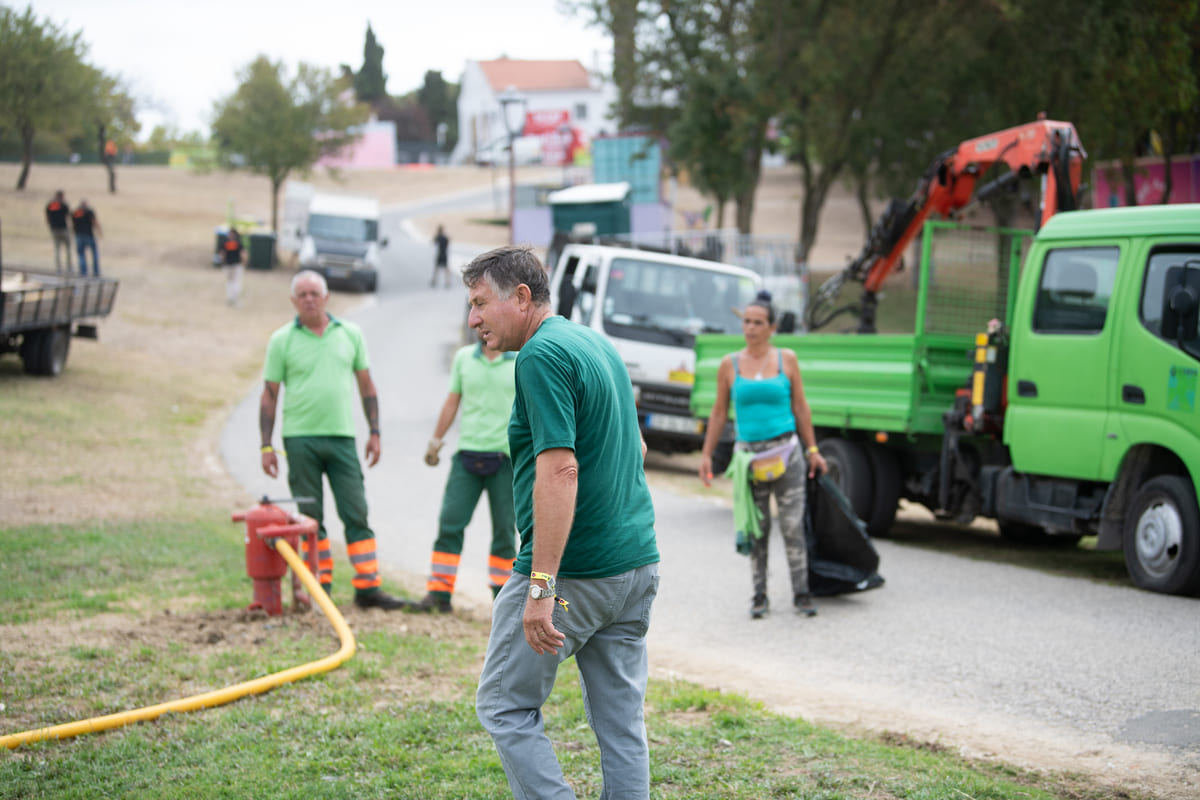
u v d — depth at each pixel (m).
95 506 10.37
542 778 3.30
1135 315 7.82
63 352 18.55
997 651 6.23
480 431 6.89
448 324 30.17
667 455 16.88
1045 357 8.48
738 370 7.22
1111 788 4.14
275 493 11.72
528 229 48.88
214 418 16.88
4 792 4.00
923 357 9.62
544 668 3.34
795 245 24.61
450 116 119.94
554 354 3.24
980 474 9.34
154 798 3.95
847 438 10.68
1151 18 25.00
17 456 12.55
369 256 37.06
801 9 29.02
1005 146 10.26
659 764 4.26
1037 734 4.87
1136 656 6.01
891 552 9.58
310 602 6.71
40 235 38.34
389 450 14.61
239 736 4.58
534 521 3.20
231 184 68.19
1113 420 7.96
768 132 30.70
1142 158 29.88
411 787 4.02
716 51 29.58
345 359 6.96
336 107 45.09
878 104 29.41
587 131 90.31
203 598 7.01
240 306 30.33
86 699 5.03
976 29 27.09
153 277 33.28
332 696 5.08
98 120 44.56
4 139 57.47
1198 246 7.55
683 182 74.06
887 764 4.29
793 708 5.32
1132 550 7.84
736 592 7.97
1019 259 9.87
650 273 14.80
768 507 7.22
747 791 3.97
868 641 6.56
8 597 6.88
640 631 3.49
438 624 6.63
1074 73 25.69
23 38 39.12
